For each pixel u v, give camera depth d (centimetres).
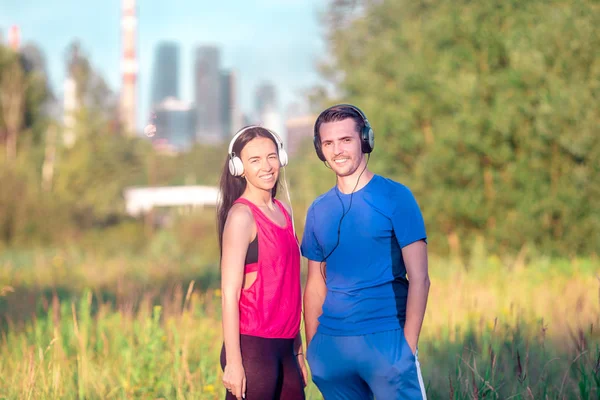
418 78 1568
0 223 2367
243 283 315
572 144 1262
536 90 1359
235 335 305
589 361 431
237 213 313
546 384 405
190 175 8675
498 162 1395
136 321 642
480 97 1446
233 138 329
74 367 520
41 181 3206
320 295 331
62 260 1481
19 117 4059
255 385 307
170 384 488
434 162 1450
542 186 1327
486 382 380
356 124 319
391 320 307
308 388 457
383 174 1628
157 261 1617
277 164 328
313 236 326
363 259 310
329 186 1880
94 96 5212
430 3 1766
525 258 1291
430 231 1468
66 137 4075
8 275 1236
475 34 1504
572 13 1341
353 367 309
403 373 300
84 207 2817
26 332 655
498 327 541
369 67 1834
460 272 940
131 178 5869
